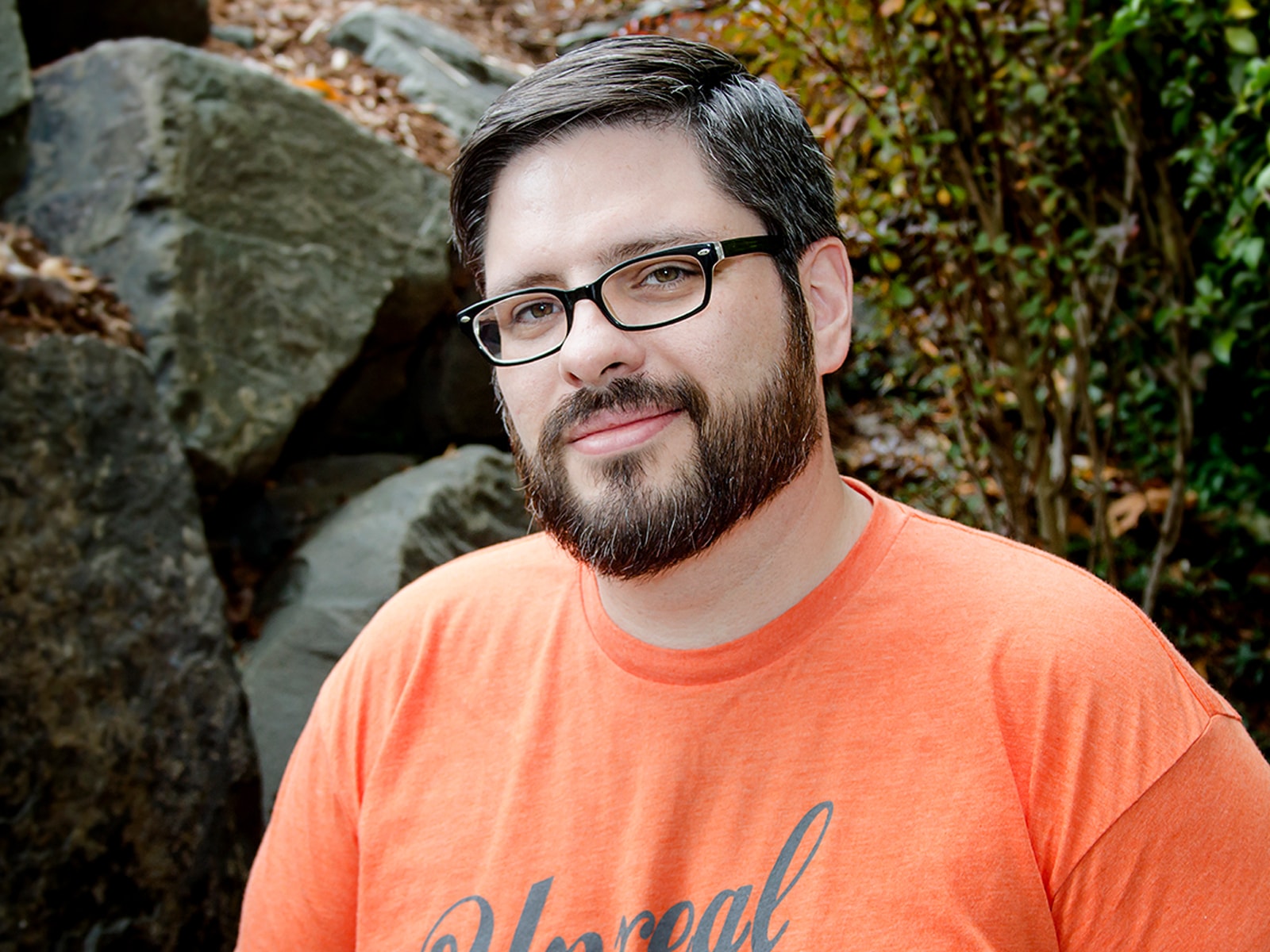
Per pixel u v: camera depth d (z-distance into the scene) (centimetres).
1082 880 85
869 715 93
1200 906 84
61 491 204
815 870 88
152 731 206
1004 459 270
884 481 369
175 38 348
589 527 96
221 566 288
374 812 107
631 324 94
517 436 106
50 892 184
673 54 97
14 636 189
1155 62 241
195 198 276
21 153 283
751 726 96
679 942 91
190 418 263
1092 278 275
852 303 110
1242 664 292
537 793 101
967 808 87
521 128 96
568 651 107
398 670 114
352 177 311
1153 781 85
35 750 187
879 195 245
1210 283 238
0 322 213
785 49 227
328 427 327
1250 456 314
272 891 117
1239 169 230
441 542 291
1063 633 92
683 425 93
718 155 95
